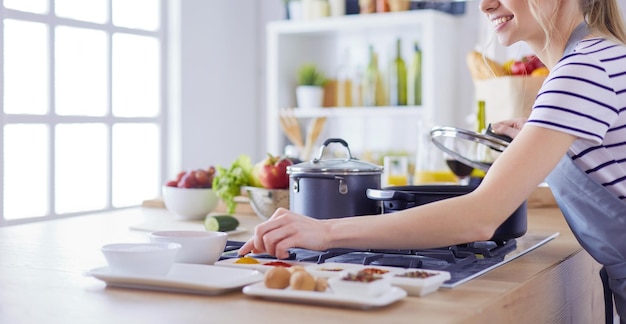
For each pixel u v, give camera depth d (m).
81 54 4.05
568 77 1.29
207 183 2.21
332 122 5.02
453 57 4.51
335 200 1.57
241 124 5.12
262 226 1.33
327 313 1.01
